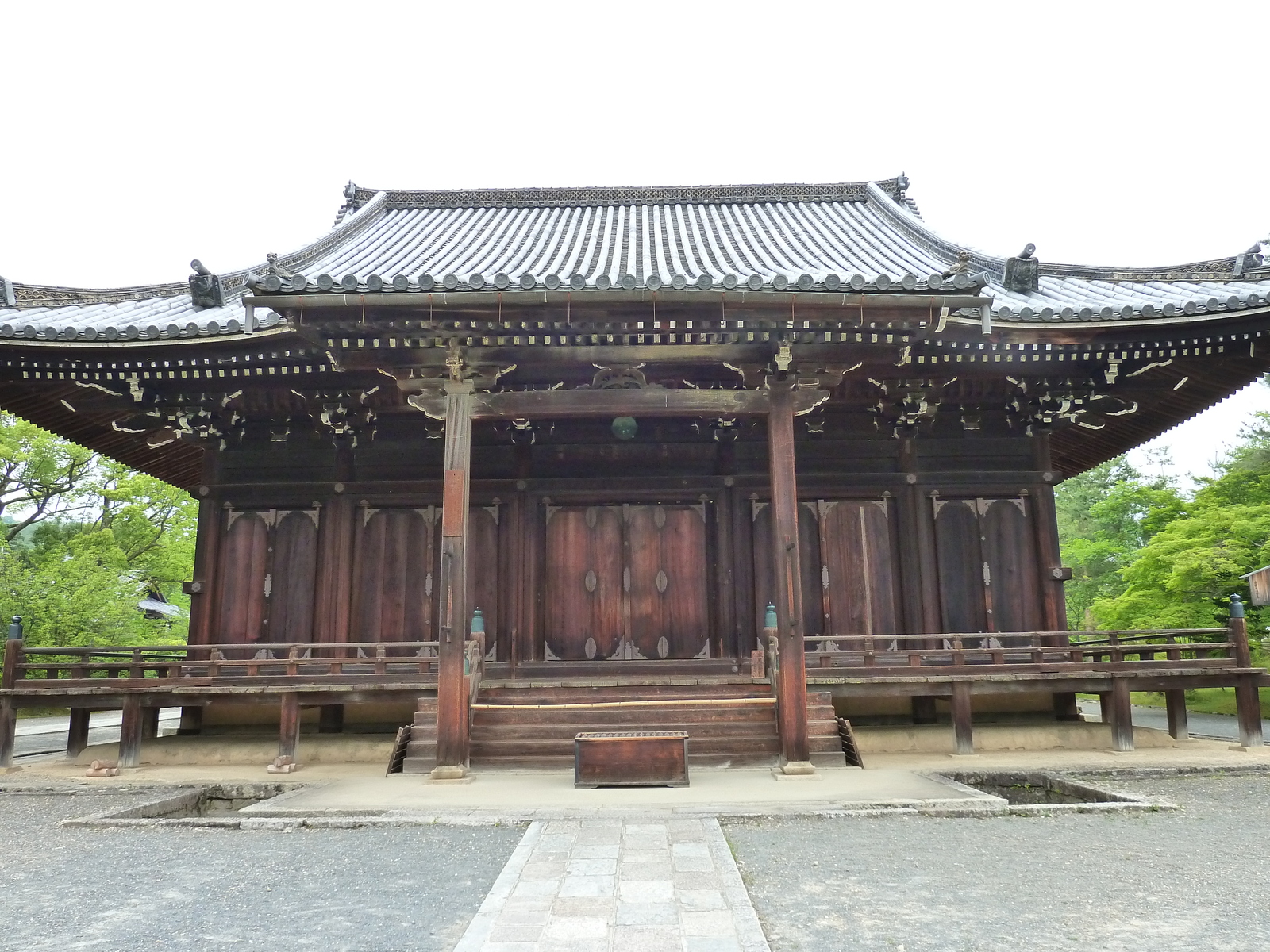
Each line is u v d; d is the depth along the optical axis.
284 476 15.27
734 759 11.09
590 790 9.69
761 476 15.14
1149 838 7.64
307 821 8.30
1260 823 8.23
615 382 11.70
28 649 12.81
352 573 14.88
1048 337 13.05
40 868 6.99
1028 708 14.75
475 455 15.38
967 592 14.82
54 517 31.81
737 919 5.29
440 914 5.68
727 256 17.22
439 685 10.73
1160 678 12.93
